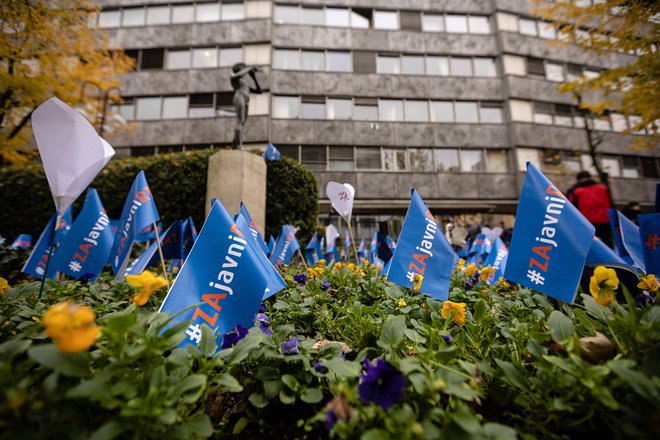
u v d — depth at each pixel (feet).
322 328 6.89
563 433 3.58
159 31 53.62
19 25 19.72
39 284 7.78
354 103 53.11
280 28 54.08
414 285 7.42
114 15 54.80
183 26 53.78
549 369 3.60
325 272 10.68
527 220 6.63
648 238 7.14
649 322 3.69
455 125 53.16
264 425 4.15
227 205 19.13
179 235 10.17
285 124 50.90
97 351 3.84
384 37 55.57
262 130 50.06
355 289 9.06
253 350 4.38
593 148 36.06
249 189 19.86
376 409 3.14
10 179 24.02
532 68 56.49
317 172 50.37
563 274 5.93
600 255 6.35
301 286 8.68
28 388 3.61
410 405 3.43
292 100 52.29
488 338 5.08
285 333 5.20
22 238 20.16
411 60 55.67
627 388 3.42
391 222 52.11
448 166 52.29
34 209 23.75
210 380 3.78
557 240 6.15
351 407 3.21
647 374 3.20
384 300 8.04
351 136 51.55
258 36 52.95
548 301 6.89
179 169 23.52
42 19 20.33
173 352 3.94
